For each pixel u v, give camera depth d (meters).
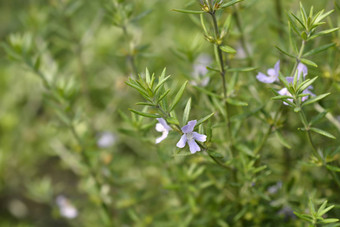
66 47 0.78
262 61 0.61
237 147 0.52
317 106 0.53
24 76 0.86
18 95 0.88
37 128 0.84
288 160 0.58
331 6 0.57
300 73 0.44
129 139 0.76
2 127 0.81
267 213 0.55
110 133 0.73
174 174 0.58
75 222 0.75
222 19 0.57
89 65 0.85
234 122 0.55
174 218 0.62
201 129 0.44
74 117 0.60
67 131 0.76
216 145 0.55
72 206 0.70
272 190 0.55
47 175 0.91
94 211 0.72
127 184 0.71
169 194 0.63
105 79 0.86
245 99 0.54
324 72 0.52
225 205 0.60
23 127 0.84
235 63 0.61
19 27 0.94
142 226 0.62
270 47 0.61
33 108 0.87
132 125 0.54
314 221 0.46
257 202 0.54
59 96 0.59
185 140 0.43
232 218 0.59
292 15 0.45
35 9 0.78
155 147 0.56
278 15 0.59
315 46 0.55
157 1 0.77
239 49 0.61
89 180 0.63
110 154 0.65
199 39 0.58
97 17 0.77
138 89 0.42
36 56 0.64
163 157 0.56
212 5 0.44
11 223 0.84
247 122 0.59
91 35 0.76
